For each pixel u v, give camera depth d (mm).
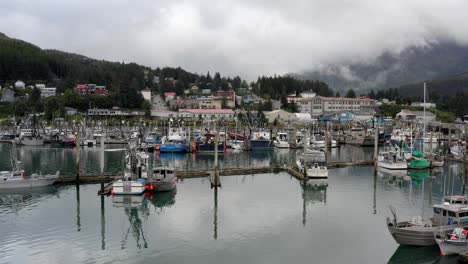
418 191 65438
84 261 36344
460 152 106625
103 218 49094
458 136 163875
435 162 88125
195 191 63719
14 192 61375
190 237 42781
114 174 73875
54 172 81500
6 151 120750
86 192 61625
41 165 92250
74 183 66875
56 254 37844
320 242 41500
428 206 55438
